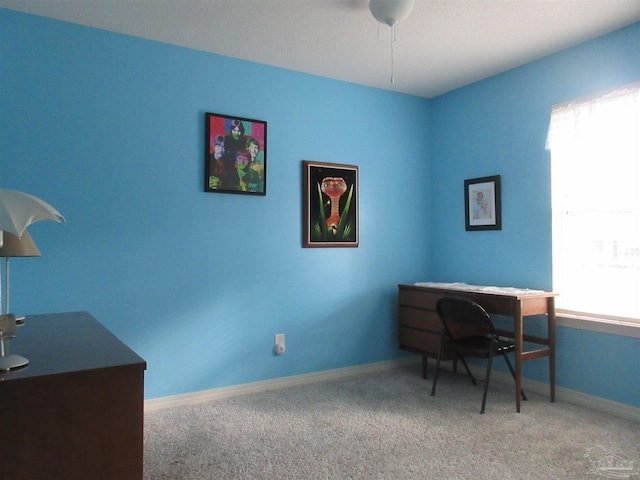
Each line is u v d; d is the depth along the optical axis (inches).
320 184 141.6
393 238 157.2
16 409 45.6
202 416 111.0
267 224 133.6
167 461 87.3
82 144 109.3
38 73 105.0
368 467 84.9
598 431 100.9
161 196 118.5
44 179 105.3
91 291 110.1
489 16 104.7
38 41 105.0
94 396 48.9
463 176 153.3
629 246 111.3
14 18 102.8
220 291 126.2
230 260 127.7
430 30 111.5
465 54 126.3
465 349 119.3
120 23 108.7
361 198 150.5
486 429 102.2
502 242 140.5
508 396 125.3
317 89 142.5
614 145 112.7
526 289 128.8
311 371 140.3
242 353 129.2
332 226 143.8
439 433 100.0
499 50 123.7
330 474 82.3
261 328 132.1
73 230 108.2
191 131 122.5
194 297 122.4
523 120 134.2
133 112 115.3
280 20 106.8
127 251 114.2
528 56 128.0
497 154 141.9
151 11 102.9
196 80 123.3
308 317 139.9
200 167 123.6
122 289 113.6
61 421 47.4
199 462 86.9
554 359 121.1
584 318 118.3
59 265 106.7
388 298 155.6
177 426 104.7
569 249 124.2
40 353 56.6
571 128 120.7
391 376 145.8
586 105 117.6
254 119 131.3
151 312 116.9
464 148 152.9
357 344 148.9
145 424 106.0
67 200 107.7
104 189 111.7
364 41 118.2
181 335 120.6
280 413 112.9
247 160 129.8
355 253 149.2
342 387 134.2
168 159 119.4
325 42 118.6
